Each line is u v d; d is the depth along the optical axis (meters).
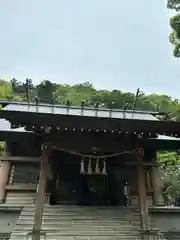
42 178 10.64
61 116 10.44
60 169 14.77
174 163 26.16
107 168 14.47
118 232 10.86
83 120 10.68
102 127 10.85
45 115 10.31
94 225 11.16
